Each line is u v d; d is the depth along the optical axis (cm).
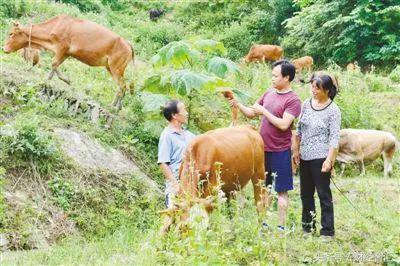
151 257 531
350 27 1881
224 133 601
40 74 950
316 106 642
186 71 834
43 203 664
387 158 1011
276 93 643
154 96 845
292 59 2088
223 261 525
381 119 1212
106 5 2383
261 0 2383
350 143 991
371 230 698
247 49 2203
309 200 659
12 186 666
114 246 598
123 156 810
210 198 545
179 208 539
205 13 2438
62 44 884
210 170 572
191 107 922
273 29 2242
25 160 700
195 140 580
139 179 767
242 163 596
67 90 873
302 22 1995
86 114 849
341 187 878
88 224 670
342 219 728
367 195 830
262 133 648
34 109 800
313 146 638
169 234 538
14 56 1098
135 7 2558
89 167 739
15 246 599
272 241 603
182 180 566
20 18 1557
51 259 548
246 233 589
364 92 1328
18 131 709
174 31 2186
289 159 641
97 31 888
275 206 712
